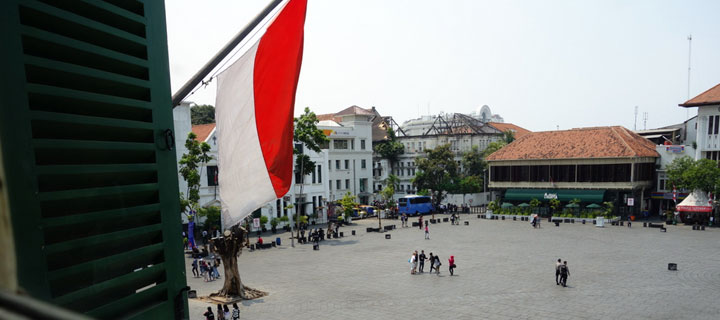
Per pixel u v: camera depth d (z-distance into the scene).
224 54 5.54
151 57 3.45
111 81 3.06
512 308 19.72
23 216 2.33
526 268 27.39
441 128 87.25
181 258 3.62
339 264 29.81
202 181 42.88
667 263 28.06
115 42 3.15
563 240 38.00
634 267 27.08
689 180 45.69
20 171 2.35
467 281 24.56
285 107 7.40
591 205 51.50
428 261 30.22
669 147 53.50
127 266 3.13
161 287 3.40
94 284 2.84
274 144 7.61
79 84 2.86
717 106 47.56
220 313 17.47
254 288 23.95
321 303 20.98
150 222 3.38
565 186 55.75
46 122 2.57
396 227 50.91
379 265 29.22
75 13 2.88
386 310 19.83
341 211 54.84
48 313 0.81
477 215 61.34
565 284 23.17
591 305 19.88
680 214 47.84
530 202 56.22
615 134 54.69
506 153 61.31
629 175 50.91
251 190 7.91
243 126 7.97
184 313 3.61
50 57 2.69
